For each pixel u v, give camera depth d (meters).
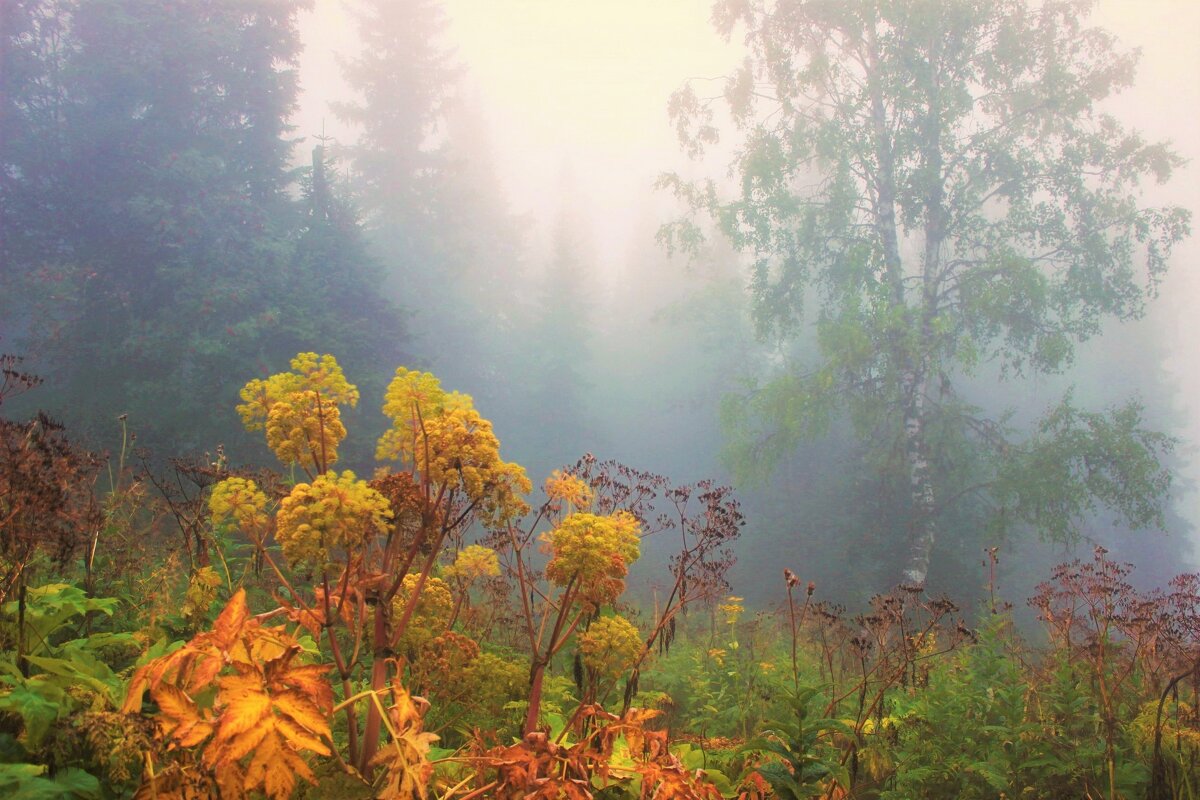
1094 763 4.41
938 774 4.48
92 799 1.79
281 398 2.42
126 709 1.84
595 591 2.54
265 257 23.56
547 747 2.25
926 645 5.92
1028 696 5.19
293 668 1.81
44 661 2.11
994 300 22.00
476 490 2.38
